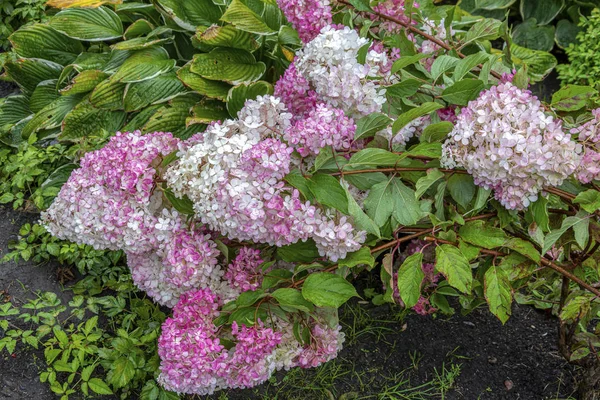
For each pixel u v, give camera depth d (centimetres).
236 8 284
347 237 200
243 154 192
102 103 312
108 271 278
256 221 194
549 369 263
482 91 205
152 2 325
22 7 412
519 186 190
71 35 325
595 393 243
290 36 283
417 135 233
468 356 267
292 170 204
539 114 185
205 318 207
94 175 226
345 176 209
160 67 308
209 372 204
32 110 344
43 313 249
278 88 229
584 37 397
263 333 198
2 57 380
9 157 317
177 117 306
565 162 182
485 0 462
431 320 280
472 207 217
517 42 459
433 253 234
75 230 228
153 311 263
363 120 207
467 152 193
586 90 207
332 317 217
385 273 212
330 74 204
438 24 296
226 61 300
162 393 234
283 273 212
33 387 244
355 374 257
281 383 252
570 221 197
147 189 217
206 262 216
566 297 236
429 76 243
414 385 255
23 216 311
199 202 199
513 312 286
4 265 286
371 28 267
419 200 215
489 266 221
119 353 240
